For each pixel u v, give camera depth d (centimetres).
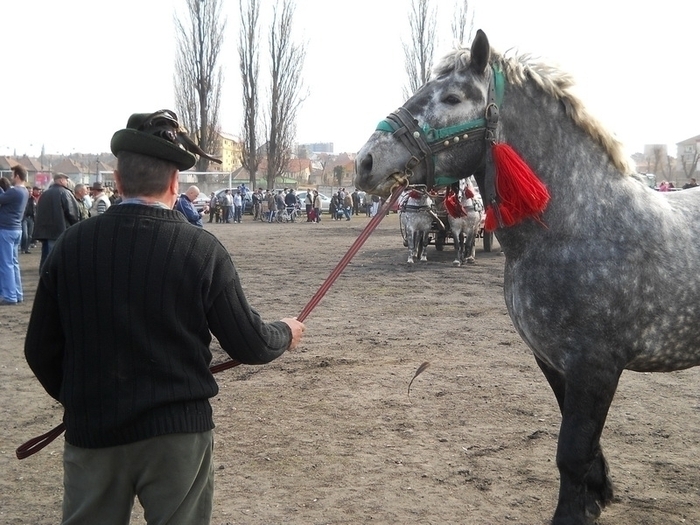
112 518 235
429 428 525
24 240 1914
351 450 484
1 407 594
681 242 343
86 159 11300
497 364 707
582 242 332
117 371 226
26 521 390
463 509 397
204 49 5031
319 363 712
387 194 343
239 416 556
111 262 228
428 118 339
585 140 347
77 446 232
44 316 237
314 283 1338
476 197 1577
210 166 5438
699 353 348
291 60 5156
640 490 421
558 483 430
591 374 328
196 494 237
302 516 390
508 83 343
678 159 8506
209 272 234
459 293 1188
